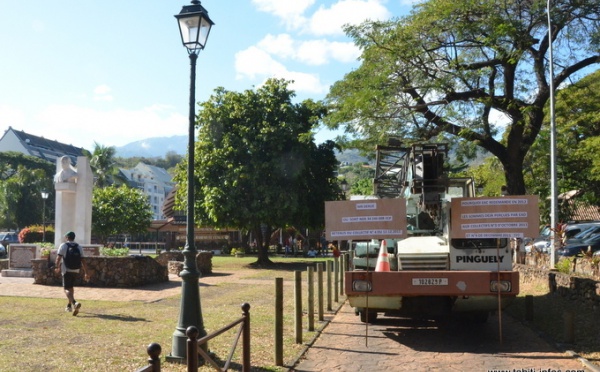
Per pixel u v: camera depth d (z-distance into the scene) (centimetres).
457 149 2108
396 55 1895
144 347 793
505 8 1855
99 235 4325
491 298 864
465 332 974
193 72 783
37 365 680
